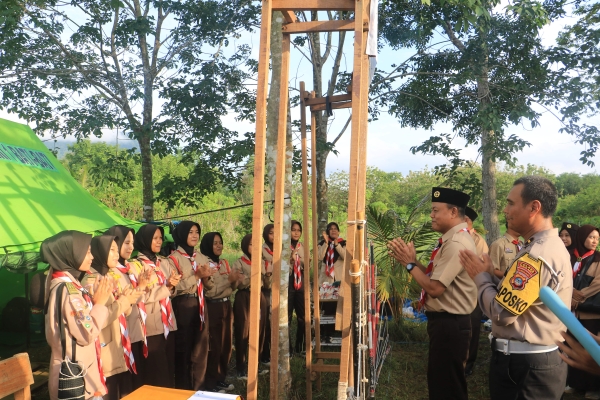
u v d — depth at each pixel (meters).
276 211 3.47
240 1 9.43
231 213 18.52
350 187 2.90
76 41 9.16
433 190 4.19
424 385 6.00
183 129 9.26
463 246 3.93
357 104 2.91
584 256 5.92
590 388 5.56
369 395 4.52
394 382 6.07
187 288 5.24
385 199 26.34
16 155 6.14
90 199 6.81
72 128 9.62
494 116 8.63
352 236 2.89
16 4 8.02
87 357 3.32
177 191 9.13
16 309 6.78
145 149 9.55
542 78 9.48
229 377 6.28
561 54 9.52
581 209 26.03
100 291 3.39
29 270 4.71
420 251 8.05
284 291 4.66
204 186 9.23
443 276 3.88
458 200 4.07
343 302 2.89
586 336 1.43
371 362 4.59
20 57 9.23
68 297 3.19
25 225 5.03
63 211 5.82
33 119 9.80
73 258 3.30
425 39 10.01
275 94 4.78
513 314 2.69
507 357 2.88
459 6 7.67
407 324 8.27
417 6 9.39
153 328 4.59
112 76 9.80
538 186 2.84
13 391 2.75
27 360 2.86
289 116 4.74
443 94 10.71
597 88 9.20
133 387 4.51
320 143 8.92
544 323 2.77
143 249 4.86
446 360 3.97
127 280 4.39
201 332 5.35
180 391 2.63
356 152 2.89
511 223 2.96
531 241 2.85
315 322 5.55
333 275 7.99
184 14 9.34
